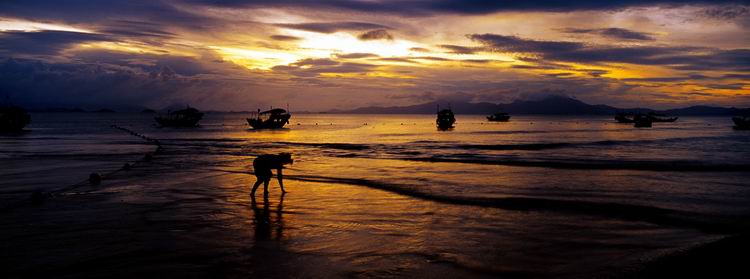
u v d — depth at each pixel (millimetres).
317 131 76312
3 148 33156
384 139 48500
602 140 46906
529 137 54188
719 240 7438
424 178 16266
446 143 40781
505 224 9055
